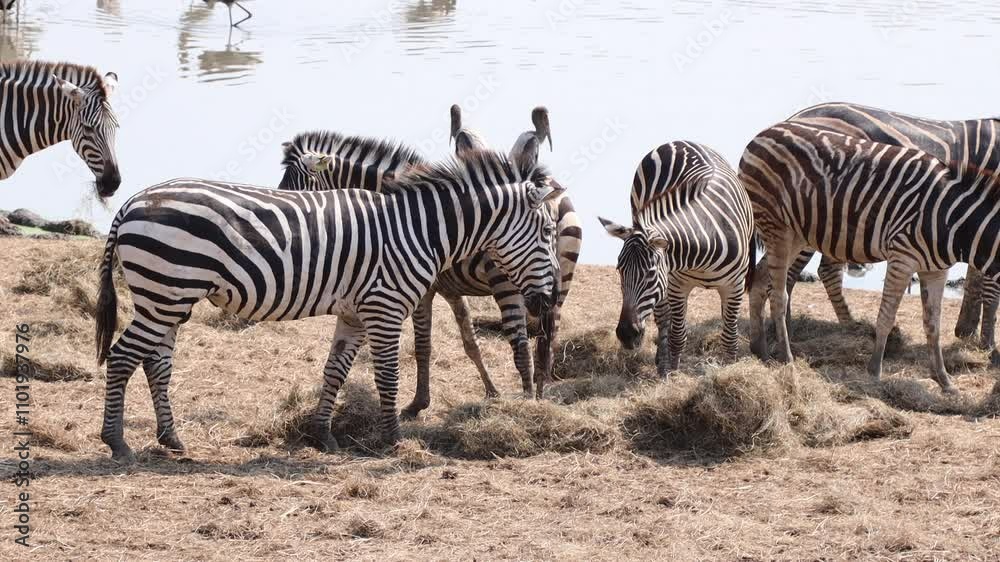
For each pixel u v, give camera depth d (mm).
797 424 10711
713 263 12391
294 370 13086
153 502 8367
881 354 13047
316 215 9445
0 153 13664
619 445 10305
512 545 7859
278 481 9000
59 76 13727
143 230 8820
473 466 9758
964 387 13086
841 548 7957
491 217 10133
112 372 9195
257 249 9086
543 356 11852
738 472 9719
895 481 9422
